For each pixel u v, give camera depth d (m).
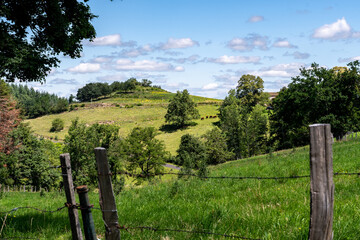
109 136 58.28
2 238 6.15
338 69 65.19
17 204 13.20
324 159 2.91
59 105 188.62
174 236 5.32
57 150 70.44
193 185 11.19
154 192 10.48
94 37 12.25
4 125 41.09
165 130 125.69
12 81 10.97
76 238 4.71
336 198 7.30
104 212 4.04
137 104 176.75
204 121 132.75
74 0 11.27
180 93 130.00
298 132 56.84
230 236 4.82
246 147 77.12
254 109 81.75
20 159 51.88
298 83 54.19
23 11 10.54
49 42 10.91
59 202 11.80
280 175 11.88
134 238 5.50
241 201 7.79
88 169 51.97
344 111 50.22
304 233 4.75
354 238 4.58
